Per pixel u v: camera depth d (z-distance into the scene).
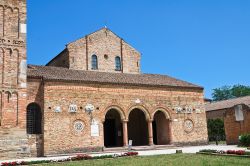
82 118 36.34
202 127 44.44
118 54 48.50
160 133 43.75
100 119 37.44
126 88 39.88
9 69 33.19
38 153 33.66
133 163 22.28
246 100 63.66
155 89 41.84
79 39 45.84
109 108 38.34
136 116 45.66
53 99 35.09
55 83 35.50
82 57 45.62
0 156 30.81
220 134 57.09
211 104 74.38
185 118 43.34
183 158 24.67
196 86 45.16
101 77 40.50
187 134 43.03
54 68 41.50
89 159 26.72
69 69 42.78
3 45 33.28
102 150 36.72
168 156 27.08
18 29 34.47
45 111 34.38
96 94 37.75
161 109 41.81
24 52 34.31
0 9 33.91
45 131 33.97
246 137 37.25
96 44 47.00
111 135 42.69
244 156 23.80
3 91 32.41
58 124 34.81
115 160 25.16
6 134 31.70
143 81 42.41
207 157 24.64
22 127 32.69
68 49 44.72
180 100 43.47
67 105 35.75
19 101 33.03
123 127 39.00
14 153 31.62
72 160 26.12
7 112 32.19
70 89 36.28
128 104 39.62
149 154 30.62
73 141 35.31
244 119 42.22
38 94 35.28
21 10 35.03
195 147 40.25
